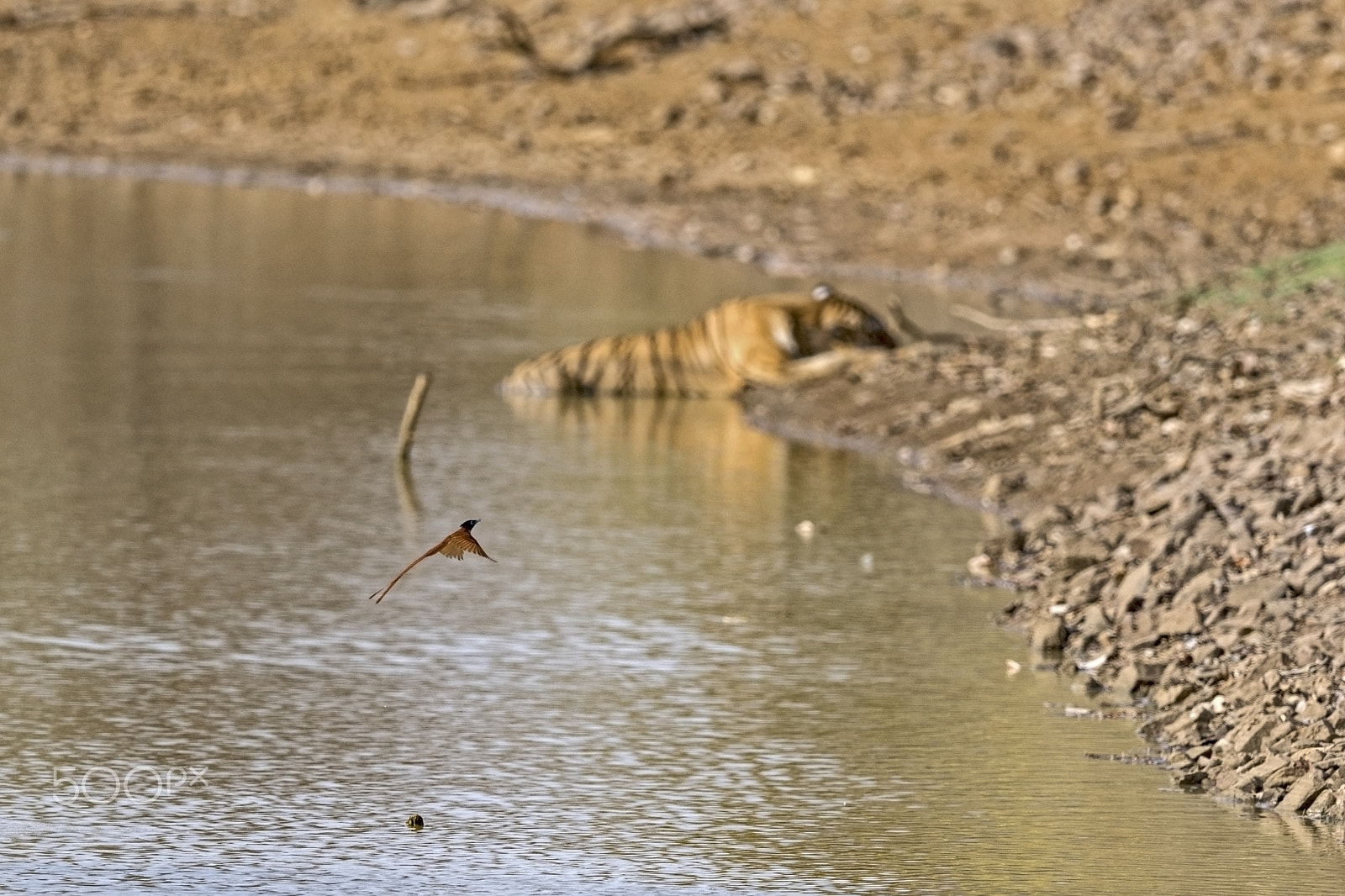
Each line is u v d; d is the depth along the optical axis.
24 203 127.25
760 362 80.81
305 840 38.44
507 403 78.94
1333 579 48.00
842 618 52.00
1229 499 54.72
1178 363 70.75
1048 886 36.47
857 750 43.09
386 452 69.88
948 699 46.06
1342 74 128.88
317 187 135.88
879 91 135.50
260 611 52.03
